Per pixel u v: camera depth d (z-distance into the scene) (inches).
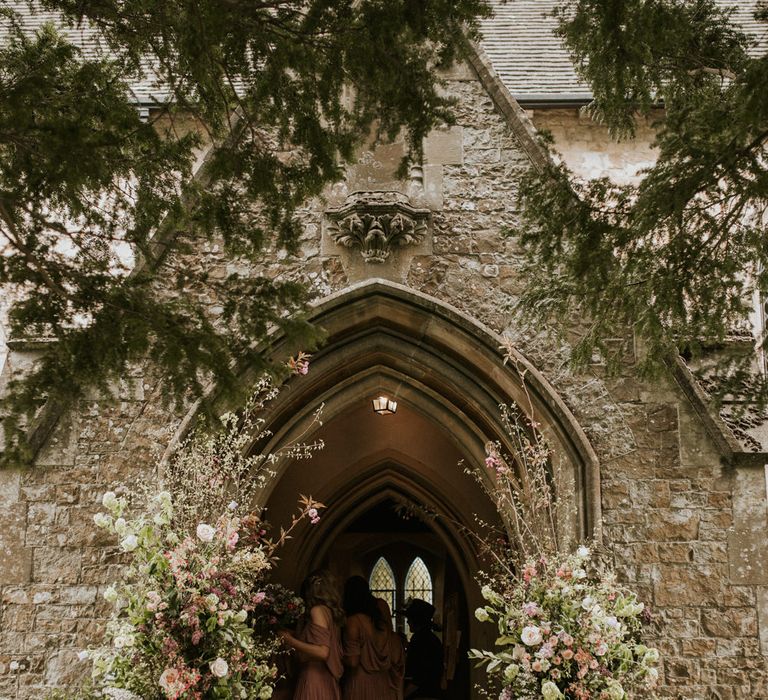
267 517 424.8
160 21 193.6
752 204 230.4
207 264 306.2
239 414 295.4
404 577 560.4
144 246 218.1
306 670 286.4
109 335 200.5
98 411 295.3
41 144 187.9
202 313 214.1
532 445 295.9
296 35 196.5
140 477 290.5
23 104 185.5
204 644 234.7
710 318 239.5
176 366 206.2
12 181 201.3
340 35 192.5
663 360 293.0
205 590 236.7
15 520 288.7
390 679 330.0
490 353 298.5
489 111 320.5
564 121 423.8
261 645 263.6
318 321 302.4
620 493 288.7
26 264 201.9
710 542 283.4
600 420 295.0
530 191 238.7
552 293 255.6
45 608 283.1
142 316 202.7
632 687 242.7
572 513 286.0
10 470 290.0
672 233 228.5
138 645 232.5
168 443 292.5
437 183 314.3
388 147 313.1
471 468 420.5
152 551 237.6
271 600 279.6
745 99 194.1
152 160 214.4
